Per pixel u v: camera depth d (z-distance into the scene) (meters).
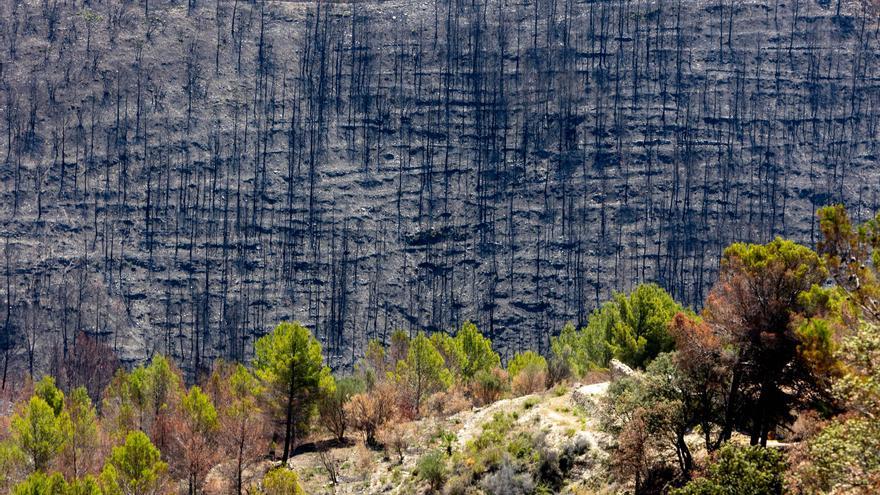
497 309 117.00
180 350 114.81
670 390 29.77
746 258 29.94
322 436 55.81
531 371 51.97
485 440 38.97
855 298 23.27
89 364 109.44
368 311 117.81
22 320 115.25
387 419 50.94
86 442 47.72
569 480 33.72
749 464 23.38
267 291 120.31
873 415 19.92
